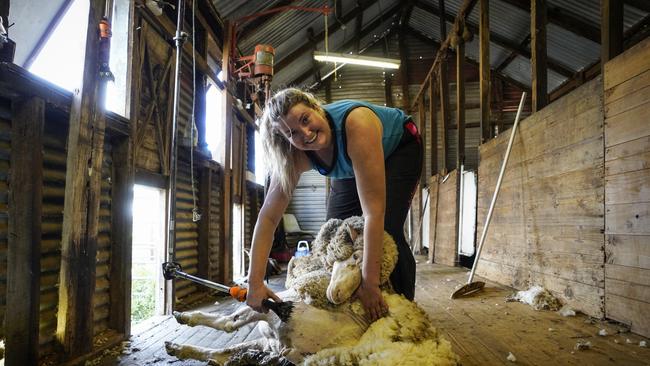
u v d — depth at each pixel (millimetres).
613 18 2723
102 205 2428
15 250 1729
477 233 5094
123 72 2643
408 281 1791
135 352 2191
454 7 9359
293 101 1531
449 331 2500
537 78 3924
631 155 2414
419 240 9797
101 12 2119
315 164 1783
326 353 1419
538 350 2068
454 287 4305
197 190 4293
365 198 1564
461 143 6555
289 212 11938
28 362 1719
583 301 2848
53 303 2055
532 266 3609
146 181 3023
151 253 5090
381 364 1266
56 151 2115
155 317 3100
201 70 4406
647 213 2277
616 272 2523
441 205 7270
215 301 3830
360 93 12031
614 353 1999
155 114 3258
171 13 3977
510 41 9492
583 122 2908
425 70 12000
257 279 1625
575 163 2992
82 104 1990
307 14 7648
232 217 5234
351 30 10398
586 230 2834
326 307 1572
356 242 1631
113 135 2520
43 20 2365
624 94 2488
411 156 1968
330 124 1628
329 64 11266
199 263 4246
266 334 1723
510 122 11297
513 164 4078
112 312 2467
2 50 1674
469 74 11547
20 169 1750
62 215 2139
